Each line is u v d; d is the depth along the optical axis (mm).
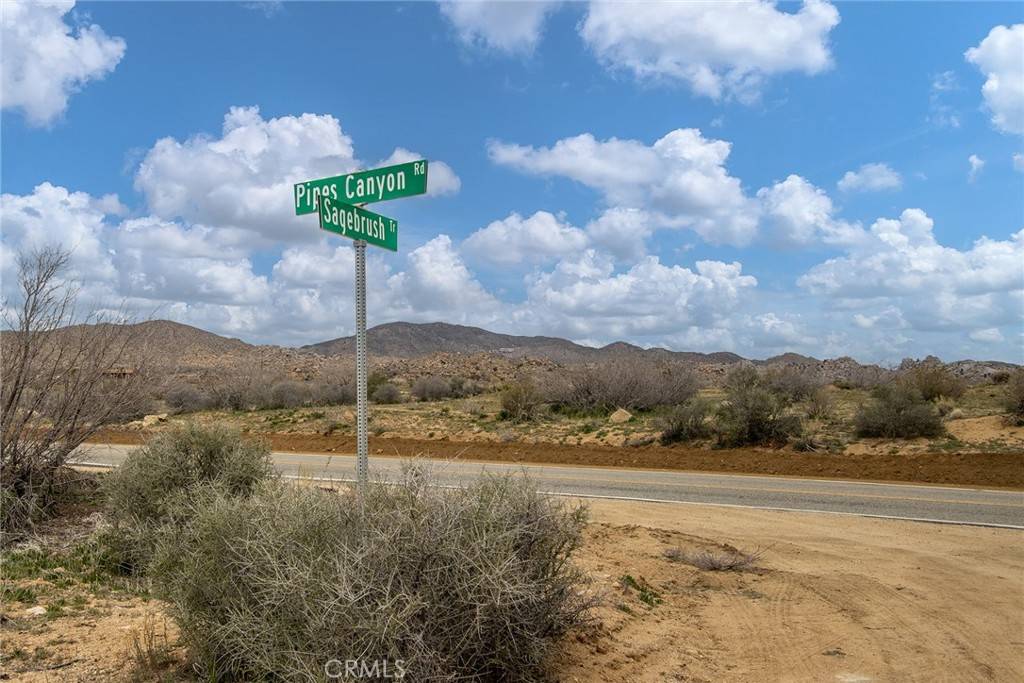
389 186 6477
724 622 6793
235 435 8086
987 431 20547
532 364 60594
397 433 26016
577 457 20656
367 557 3881
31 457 9086
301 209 7082
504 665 4305
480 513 4352
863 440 20984
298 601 3824
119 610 5883
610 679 5039
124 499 7215
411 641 3797
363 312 6141
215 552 4402
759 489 15555
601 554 8633
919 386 28672
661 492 15125
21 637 5152
